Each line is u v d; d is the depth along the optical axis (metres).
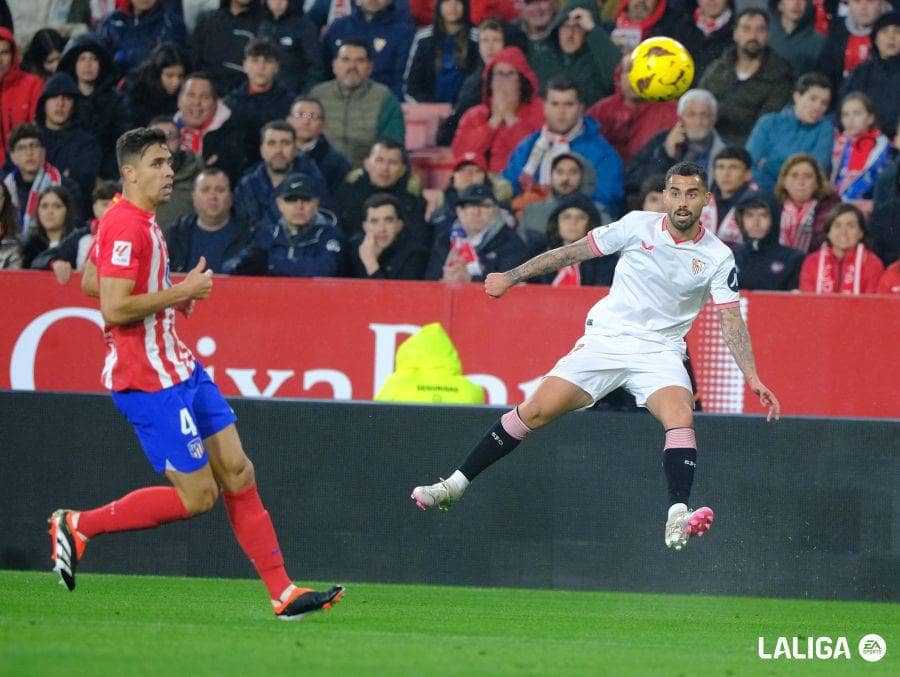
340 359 32.31
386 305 32.25
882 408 31.14
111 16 39.31
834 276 33.66
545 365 31.83
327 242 34.69
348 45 37.06
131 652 14.29
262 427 24.75
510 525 24.47
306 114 36.31
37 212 36.34
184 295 16.48
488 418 24.45
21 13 40.47
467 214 34.72
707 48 38.00
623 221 20.02
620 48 38.03
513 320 31.95
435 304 32.16
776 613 21.77
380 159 35.75
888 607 23.20
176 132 36.41
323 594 17.61
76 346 32.75
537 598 22.88
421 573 24.56
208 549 24.80
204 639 15.71
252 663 13.70
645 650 16.44
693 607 22.20
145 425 16.91
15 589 21.75
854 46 37.09
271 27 38.84
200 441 16.94
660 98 28.22
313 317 32.41
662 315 20.02
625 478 24.33
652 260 19.73
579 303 31.86
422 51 38.94
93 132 37.69
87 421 24.72
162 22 39.31
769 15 37.06
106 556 24.92
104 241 16.50
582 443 24.39
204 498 17.14
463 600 22.22
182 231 35.00
